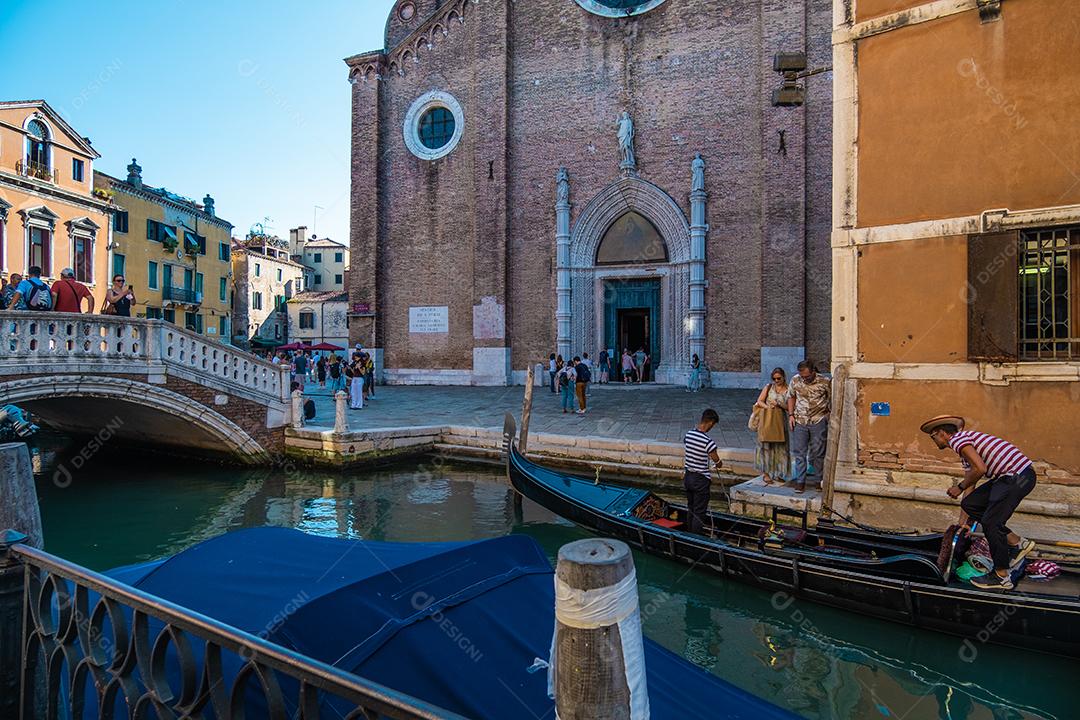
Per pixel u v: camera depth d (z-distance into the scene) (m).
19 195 23.61
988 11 7.01
